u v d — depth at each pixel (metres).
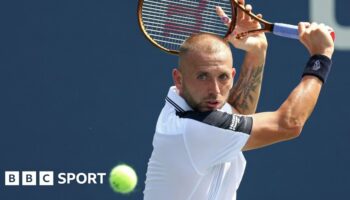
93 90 21.28
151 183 12.01
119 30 21.39
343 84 22.36
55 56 21.12
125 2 21.41
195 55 11.27
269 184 22.05
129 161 21.39
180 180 11.62
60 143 21.16
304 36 11.62
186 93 11.55
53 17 21.12
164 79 21.56
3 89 20.97
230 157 11.39
